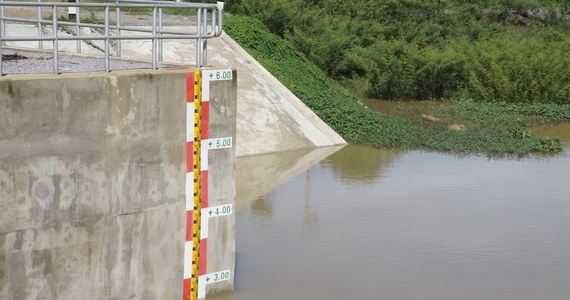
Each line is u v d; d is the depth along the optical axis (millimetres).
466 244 14203
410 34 33812
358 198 16891
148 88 10062
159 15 11547
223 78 10727
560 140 24094
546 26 38344
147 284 10461
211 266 11117
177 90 10320
